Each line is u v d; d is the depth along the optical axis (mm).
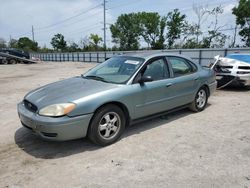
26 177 3455
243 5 48531
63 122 3836
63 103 3947
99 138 4234
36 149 4293
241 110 6516
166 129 5125
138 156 3980
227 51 19609
